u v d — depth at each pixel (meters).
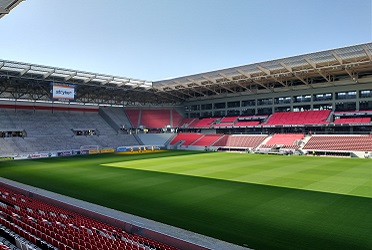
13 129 56.09
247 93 69.75
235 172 31.95
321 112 59.19
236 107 73.38
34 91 60.62
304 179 27.19
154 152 60.22
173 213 17.02
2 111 59.38
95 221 15.55
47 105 66.06
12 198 19.61
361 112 53.50
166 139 76.56
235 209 17.70
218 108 77.00
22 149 52.50
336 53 40.88
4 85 55.12
